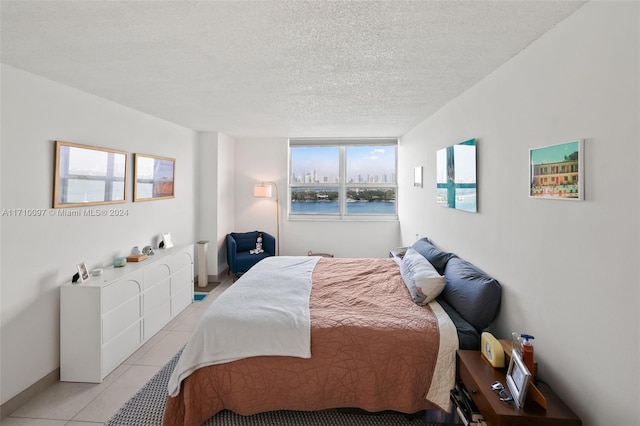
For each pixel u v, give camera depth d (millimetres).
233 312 2039
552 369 1596
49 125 2289
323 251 5375
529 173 1756
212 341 1891
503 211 2045
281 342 1869
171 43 1769
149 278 2928
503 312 2041
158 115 3551
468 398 1672
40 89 2223
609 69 1252
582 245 1401
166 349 2771
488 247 2244
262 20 1529
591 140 1344
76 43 1754
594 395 1349
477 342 1891
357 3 1388
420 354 1856
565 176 1482
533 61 1740
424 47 1824
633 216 1168
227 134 4930
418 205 4145
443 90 2635
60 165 2357
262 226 5395
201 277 4461
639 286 1155
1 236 1974
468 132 2590
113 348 2439
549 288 1619
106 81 2369
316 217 5539
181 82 2418
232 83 2455
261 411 1866
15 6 1391
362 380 1845
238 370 1865
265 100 2951
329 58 1986
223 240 4961
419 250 3309
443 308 2242
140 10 1434
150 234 3537
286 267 3258
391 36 1693
